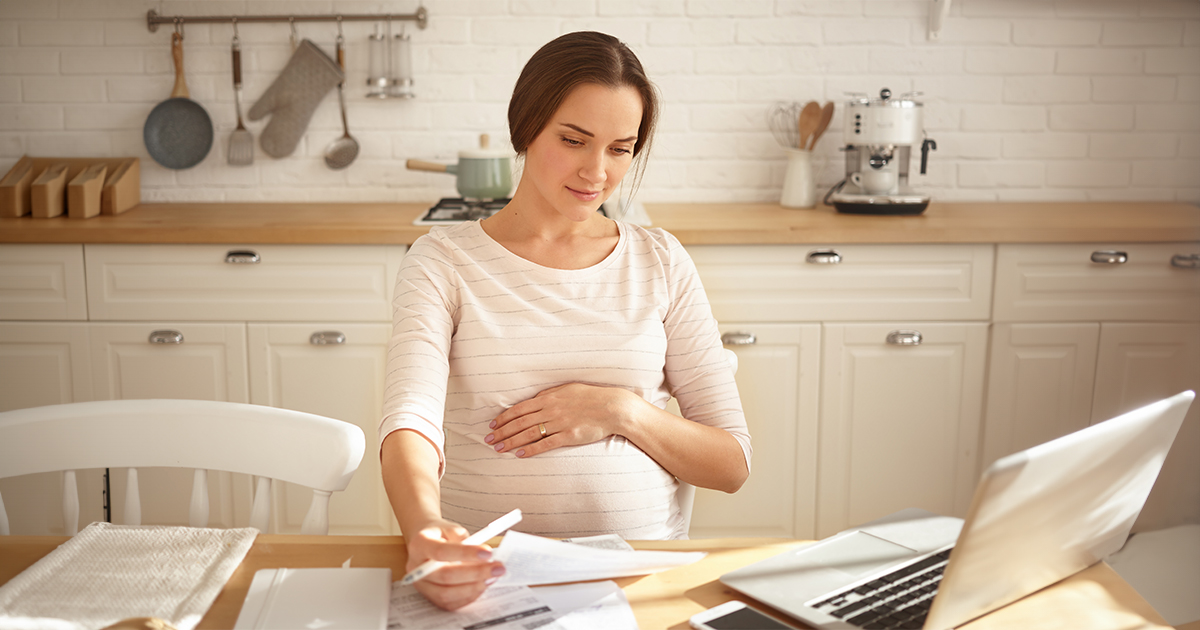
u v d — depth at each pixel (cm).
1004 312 229
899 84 274
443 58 270
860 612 81
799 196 262
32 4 261
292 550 93
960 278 228
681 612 83
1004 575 78
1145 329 231
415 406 107
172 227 220
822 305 228
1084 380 233
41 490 225
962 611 76
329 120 272
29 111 266
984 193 280
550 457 119
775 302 227
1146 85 275
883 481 236
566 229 130
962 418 234
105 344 225
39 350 225
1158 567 160
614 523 120
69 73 265
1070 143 278
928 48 272
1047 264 228
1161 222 232
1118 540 91
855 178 252
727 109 274
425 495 94
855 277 227
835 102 274
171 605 81
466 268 126
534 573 84
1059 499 75
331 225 225
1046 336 231
